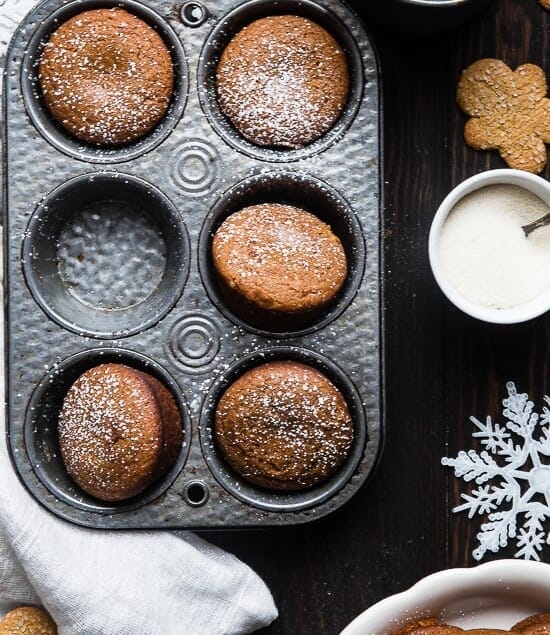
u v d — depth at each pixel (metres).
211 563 0.68
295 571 0.70
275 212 0.67
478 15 0.70
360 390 0.66
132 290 0.69
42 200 0.67
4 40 0.70
